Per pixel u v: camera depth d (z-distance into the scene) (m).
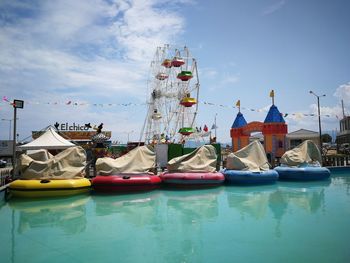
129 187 14.36
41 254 6.71
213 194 14.34
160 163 20.92
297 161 19.02
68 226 8.99
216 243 7.33
